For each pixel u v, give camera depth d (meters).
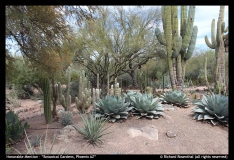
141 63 10.28
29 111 6.97
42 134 3.21
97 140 2.85
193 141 2.93
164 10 6.55
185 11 7.14
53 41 3.74
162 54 9.38
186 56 7.14
